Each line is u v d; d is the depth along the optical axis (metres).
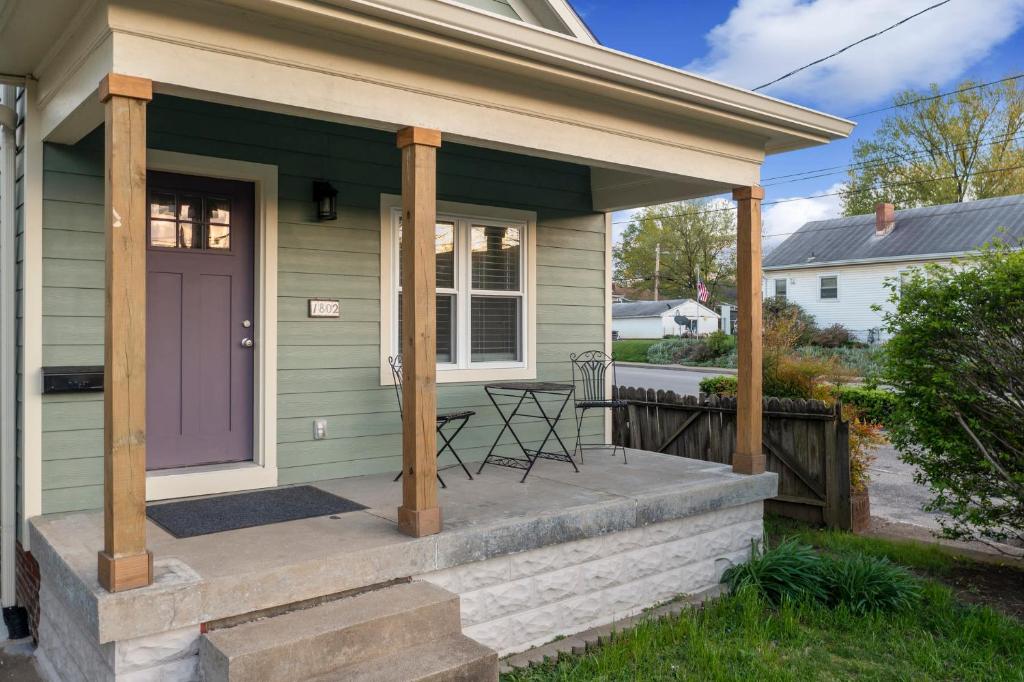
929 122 29.81
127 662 2.84
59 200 4.13
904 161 30.94
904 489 7.90
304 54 3.47
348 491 4.72
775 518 6.55
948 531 5.43
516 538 3.99
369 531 3.76
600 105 4.64
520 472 5.44
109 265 2.92
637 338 38.91
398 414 5.44
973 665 3.73
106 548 2.94
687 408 7.06
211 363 4.74
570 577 4.30
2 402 4.24
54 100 3.81
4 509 4.25
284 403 4.93
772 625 4.25
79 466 4.18
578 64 4.18
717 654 3.79
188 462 4.66
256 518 4.00
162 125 4.45
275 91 3.40
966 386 5.12
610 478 5.22
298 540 3.58
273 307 4.84
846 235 26.52
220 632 2.96
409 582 3.61
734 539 5.26
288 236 4.95
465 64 4.00
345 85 3.61
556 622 4.23
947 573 5.16
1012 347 4.95
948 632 4.14
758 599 4.64
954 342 5.19
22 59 3.84
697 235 40.19
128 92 2.96
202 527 3.80
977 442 4.95
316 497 4.54
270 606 3.14
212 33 3.21
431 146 3.87
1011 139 28.08
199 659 2.96
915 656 3.79
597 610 4.43
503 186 6.07
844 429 6.18
